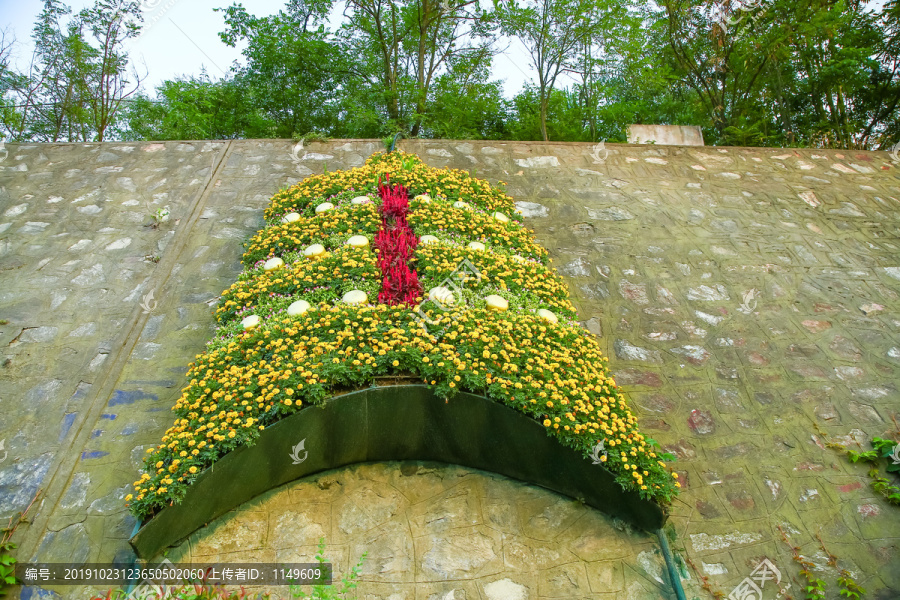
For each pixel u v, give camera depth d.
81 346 5.11
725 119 12.48
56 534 3.64
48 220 6.77
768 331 5.67
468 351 4.16
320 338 4.29
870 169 8.70
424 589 3.46
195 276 5.95
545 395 3.87
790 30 10.83
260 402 3.71
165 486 3.34
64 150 8.10
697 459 4.34
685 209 7.52
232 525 3.70
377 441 4.04
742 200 7.78
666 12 11.99
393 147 8.20
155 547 3.38
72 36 11.82
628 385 4.95
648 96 14.04
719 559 3.66
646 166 8.39
